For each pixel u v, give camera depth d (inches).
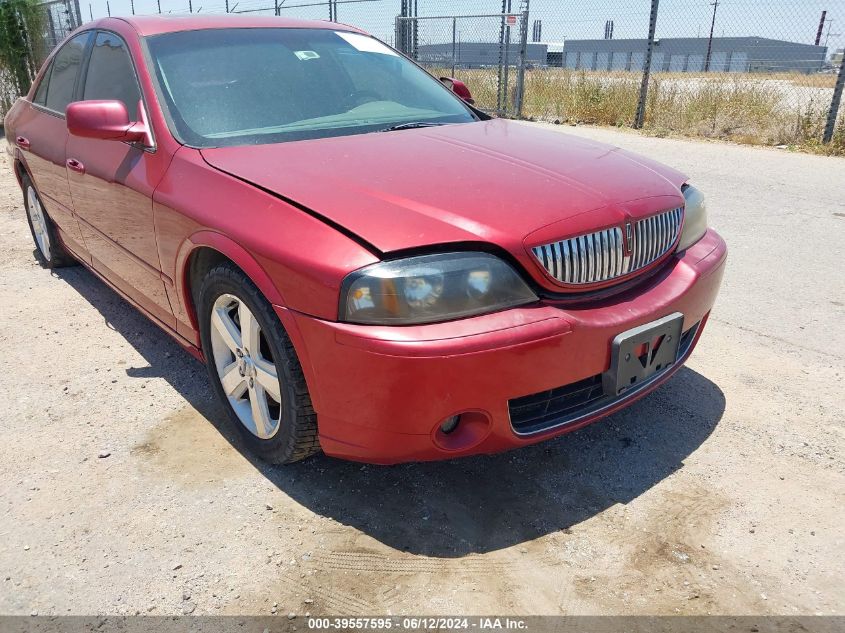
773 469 105.7
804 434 114.6
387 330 80.2
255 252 90.7
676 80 507.2
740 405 123.6
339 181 95.5
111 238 137.4
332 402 87.1
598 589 83.3
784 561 87.3
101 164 132.4
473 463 108.3
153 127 118.2
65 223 167.0
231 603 81.8
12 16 542.0
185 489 102.3
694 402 124.8
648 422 119.0
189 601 82.2
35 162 172.7
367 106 132.1
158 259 118.3
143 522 95.3
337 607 81.0
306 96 127.9
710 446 111.8
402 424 83.3
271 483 103.5
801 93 457.1
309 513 97.0
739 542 90.7
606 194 97.3
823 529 92.8
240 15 146.9
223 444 113.4
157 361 143.3
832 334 150.4
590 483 103.3
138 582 85.1
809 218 238.4
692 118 454.9
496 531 93.4
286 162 103.3
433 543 91.1
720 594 82.3
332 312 82.7
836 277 183.3
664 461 108.3
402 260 81.7
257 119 119.9
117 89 134.3
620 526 94.0
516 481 104.0
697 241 114.3
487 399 83.4
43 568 87.5
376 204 88.7
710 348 144.9
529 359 83.6
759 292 173.6
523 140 119.5
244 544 91.2
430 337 79.7
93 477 105.1
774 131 419.5
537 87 577.0
